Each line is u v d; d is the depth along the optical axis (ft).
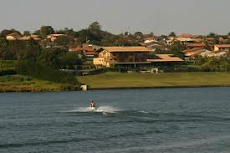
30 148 460.14
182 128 562.25
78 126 579.48
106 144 476.95
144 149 456.86
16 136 518.37
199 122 607.37
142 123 596.29
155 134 526.16
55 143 481.46
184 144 478.59
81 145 472.44
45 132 541.75
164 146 469.16
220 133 533.96
